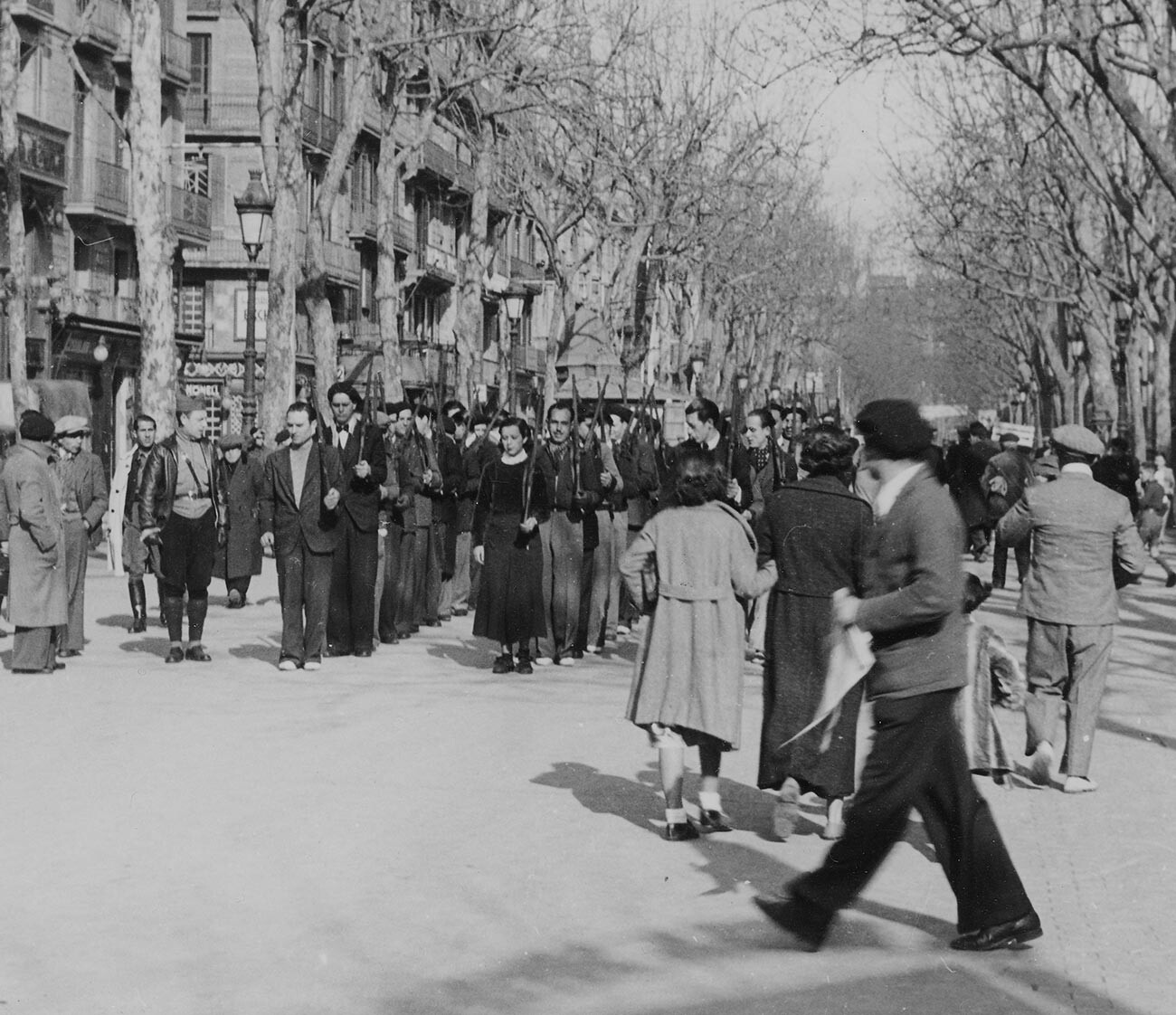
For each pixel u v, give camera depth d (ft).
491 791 30.94
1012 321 213.46
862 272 288.92
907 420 21.39
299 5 90.17
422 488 56.18
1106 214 130.31
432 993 19.24
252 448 83.25
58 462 50.62
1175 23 73.56
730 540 27.63
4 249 125.08
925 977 20.06
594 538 51.08
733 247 158.51
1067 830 28.32
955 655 21.17
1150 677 49.75
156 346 84.33
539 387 61.21
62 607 46.52
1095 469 33.09
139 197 83.76
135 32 82.64
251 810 28.86
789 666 27.53
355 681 45.24
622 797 30.78
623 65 121.49
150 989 19.29
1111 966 20.59
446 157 211.61
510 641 47.21
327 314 96.99
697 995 19.24
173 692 42.65
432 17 102.73
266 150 90.84
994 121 122.01
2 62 88.12
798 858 26.25
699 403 49.60
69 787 30.53
